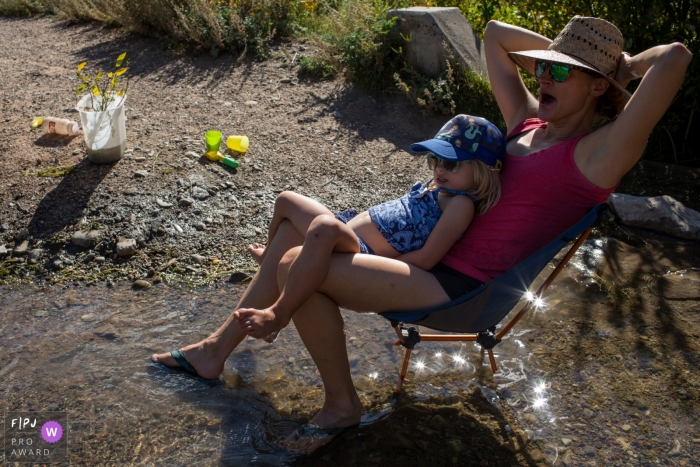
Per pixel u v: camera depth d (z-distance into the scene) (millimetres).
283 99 6031
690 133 5535
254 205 4539
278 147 5258
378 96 6070
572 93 2598
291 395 2998
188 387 3004
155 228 4234
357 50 6227
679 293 3799
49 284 3842
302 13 7535
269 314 2486
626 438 2771
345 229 2572
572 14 5777
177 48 7004
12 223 4215
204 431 2756
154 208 4359
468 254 2746
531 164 2654
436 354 3324
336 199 4691
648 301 3738
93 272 3945
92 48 7273
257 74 6461
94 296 3740
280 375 3125
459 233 2670
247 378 3098
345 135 5516
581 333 3479
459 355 3320
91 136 4609
